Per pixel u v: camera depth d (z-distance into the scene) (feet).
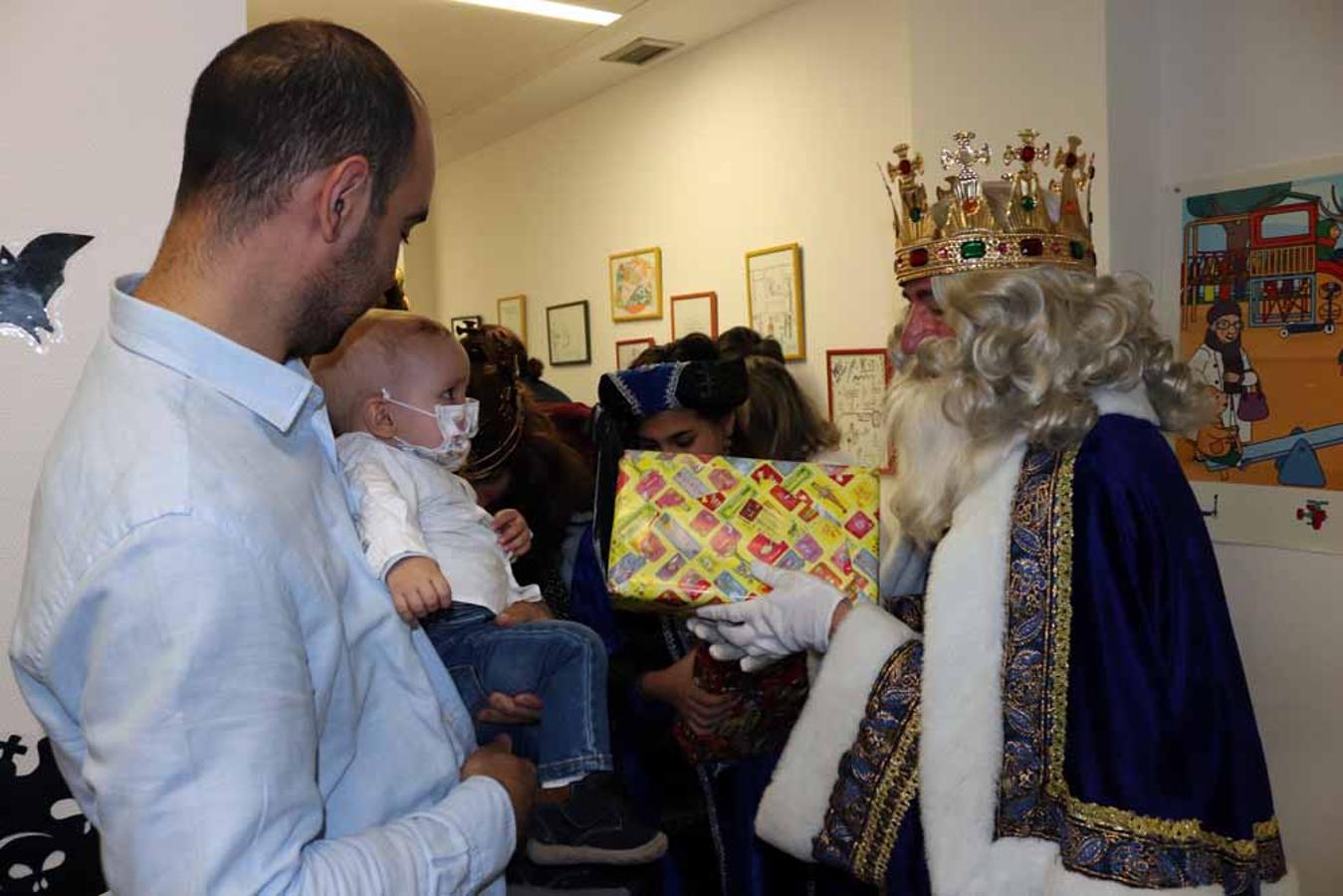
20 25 4.15
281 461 2.74
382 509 3.51
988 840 3.30
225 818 2.23
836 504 4.39
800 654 4.42
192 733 2.24
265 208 2.60
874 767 3.66
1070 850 3.11
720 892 4.98
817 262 12.21
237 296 2.65
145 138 4.41
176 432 2.46
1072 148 4.22
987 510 3.47
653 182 14.98
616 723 5.14
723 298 13.82
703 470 4.47
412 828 2.75
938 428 3.79
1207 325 7.59
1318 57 6.87
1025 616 3.32
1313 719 7.16
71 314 4.32
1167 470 3.38
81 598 2.34
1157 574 3.19
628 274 15.67
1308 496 7.08
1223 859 3.08
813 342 12.37
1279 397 7.20
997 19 8.14
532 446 5.87
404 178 2.79
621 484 4.46
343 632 2.79
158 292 2.69
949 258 3.90
